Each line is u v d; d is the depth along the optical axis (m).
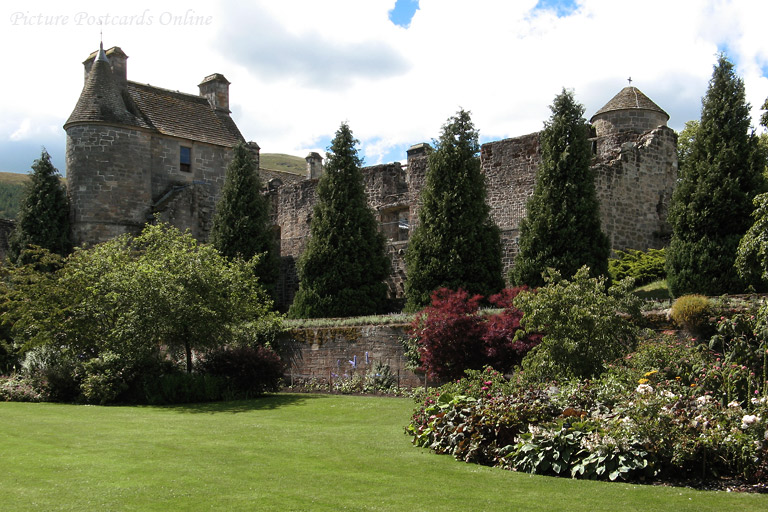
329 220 28.11
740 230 20.36
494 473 9.63
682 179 21.64
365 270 27.88
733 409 9.84
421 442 11.76
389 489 8.70
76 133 33.31
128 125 33.97
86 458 10.74
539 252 22.70
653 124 29.42
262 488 8.73
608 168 26.56
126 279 21.09
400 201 32.84
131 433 13.55
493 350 17.59
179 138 36.34
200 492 8.54
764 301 14.34
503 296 19.58
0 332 25.92
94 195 33.03
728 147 20.89
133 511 7.72
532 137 28.61
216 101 39.56
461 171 24.88
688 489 8.70
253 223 32.00
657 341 14.80
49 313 21.61
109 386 20.19
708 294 20.05
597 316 14.12
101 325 22.06
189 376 20.59
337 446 11.79
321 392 22.31
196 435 13.27
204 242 35.81
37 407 18.95
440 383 19.92
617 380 12.04
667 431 9.38
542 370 14.17
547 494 8.45
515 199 28.91
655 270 24.08
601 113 29.98
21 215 32.88
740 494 8.41
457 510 7.76
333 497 8.30
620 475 9.18
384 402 18.42
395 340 21.69
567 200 22.77
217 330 21.39
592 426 9.81
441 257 24.20
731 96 21.28
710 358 13.28
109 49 35.94
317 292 27.61
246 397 21.08
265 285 31.86
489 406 11.02
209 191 37.34
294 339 24.30
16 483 9.03
